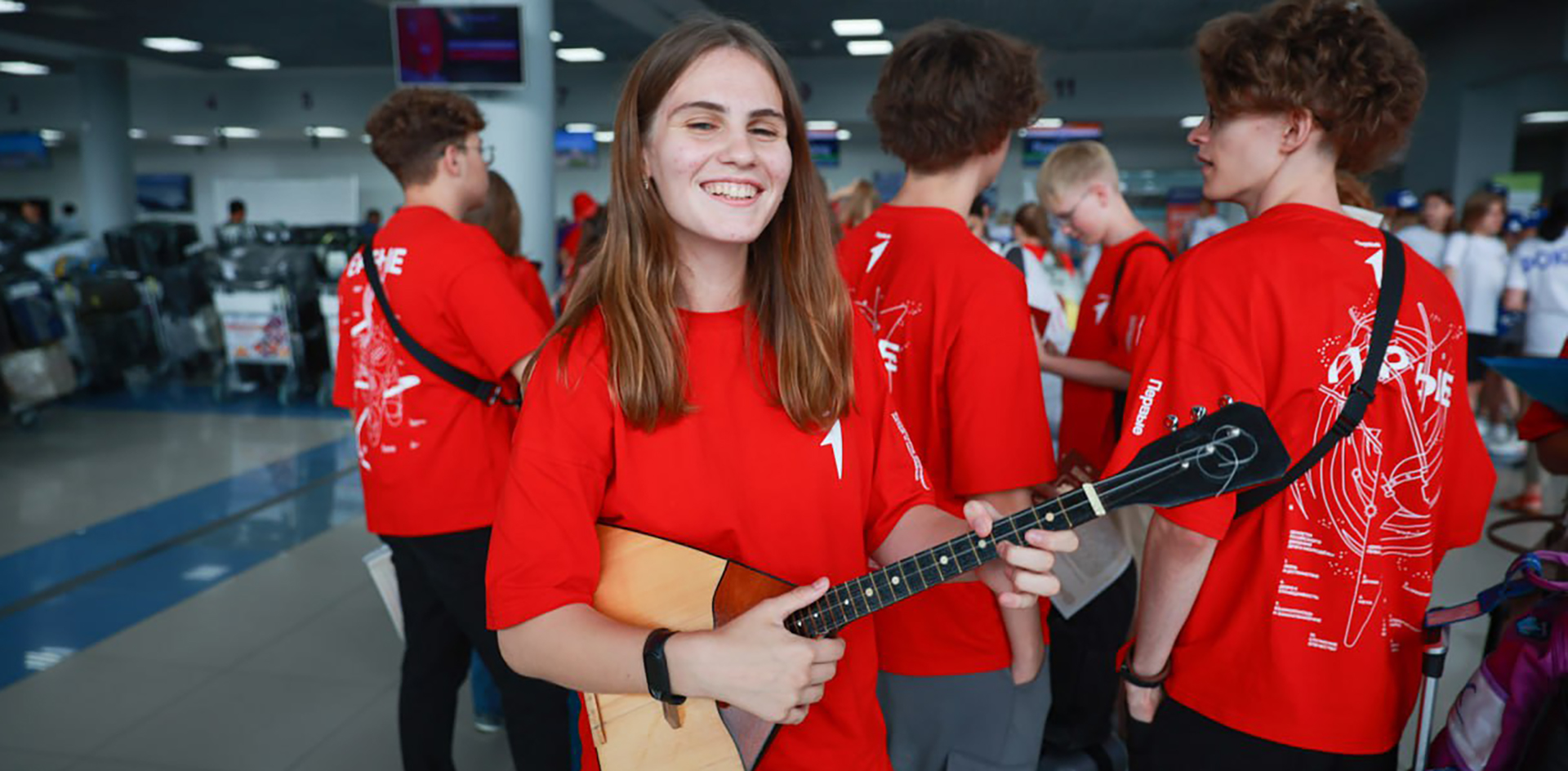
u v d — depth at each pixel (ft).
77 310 24.64
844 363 3.31
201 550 13.48
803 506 3.27
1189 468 2.79
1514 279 18.30
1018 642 4.39
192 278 25.21
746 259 3.30
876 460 3.58
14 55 43.55
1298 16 3.73
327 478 17.20
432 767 6.91
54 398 21.50
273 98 50.98
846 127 50.06
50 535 14.15
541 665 2.93
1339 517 3.65
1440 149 37.78
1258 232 3.75
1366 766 3.78
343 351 6.82
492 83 16.71
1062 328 8.87
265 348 23.11
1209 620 3.91
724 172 2.96
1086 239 7.70
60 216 72.49
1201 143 4.15
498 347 5.90
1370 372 3.55
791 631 3.23
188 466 18.03
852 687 3.42
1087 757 6.57
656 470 3.14
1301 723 3.73
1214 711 3.92
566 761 6.55
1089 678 6.48
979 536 3.00
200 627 10.93
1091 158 7.37
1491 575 11.85
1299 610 3.70
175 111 51.75
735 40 3.03
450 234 6.13
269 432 20.81
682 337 3.15
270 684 9.59
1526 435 4.87
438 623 6.82
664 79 2.99
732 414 3.21
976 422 4.34
